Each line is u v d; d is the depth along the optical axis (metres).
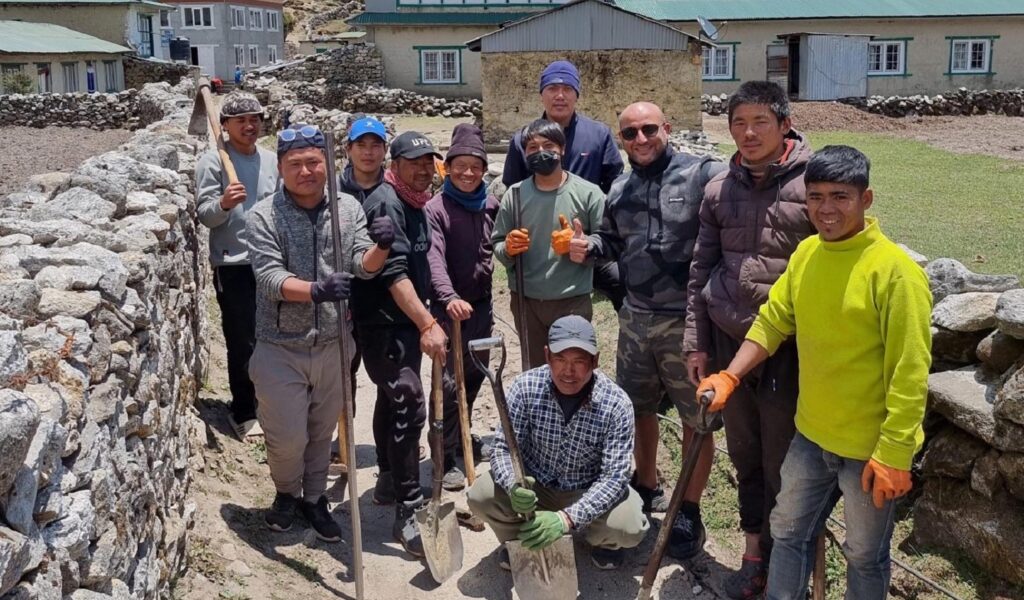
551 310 5.39
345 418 4.37
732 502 5.34
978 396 4.45
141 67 41.38
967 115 32.03
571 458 4.47
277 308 4.59
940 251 9.22
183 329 5.48
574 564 4.33
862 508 3.55
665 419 6.16
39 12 42.28
